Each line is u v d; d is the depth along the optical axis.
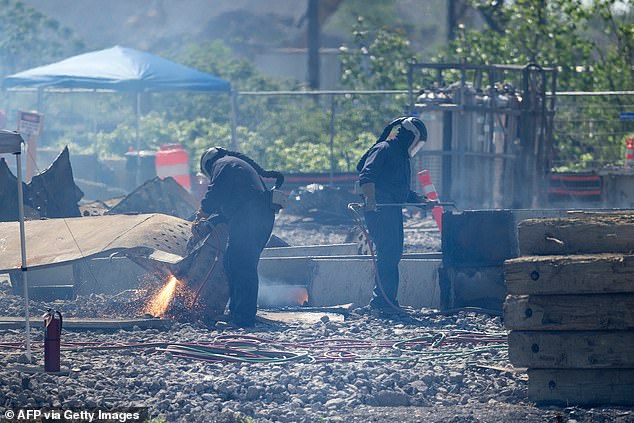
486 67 62.78
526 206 61.97
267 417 23.33
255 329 33.69
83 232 36.62
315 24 121.06
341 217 66.25
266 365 28.25
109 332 32.75
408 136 37.00
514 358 24.91
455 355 29.95
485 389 26.28
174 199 48.50
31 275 39.34
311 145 87.94
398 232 36.94
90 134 96.69
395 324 34.91
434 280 38.91
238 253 34.09
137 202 47.84
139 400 24.45
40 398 23.75
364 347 30.91
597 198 64.88
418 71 98.44
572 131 78.12
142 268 38.47
